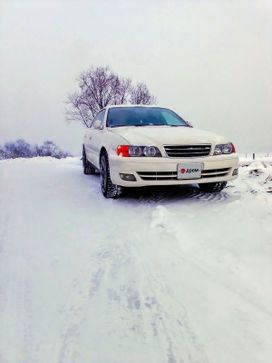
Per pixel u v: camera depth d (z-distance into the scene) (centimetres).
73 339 169
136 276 230
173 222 332
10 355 159
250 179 573
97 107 1867
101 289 214
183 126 518
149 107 572
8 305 198
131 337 170
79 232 319
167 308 193
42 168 832
